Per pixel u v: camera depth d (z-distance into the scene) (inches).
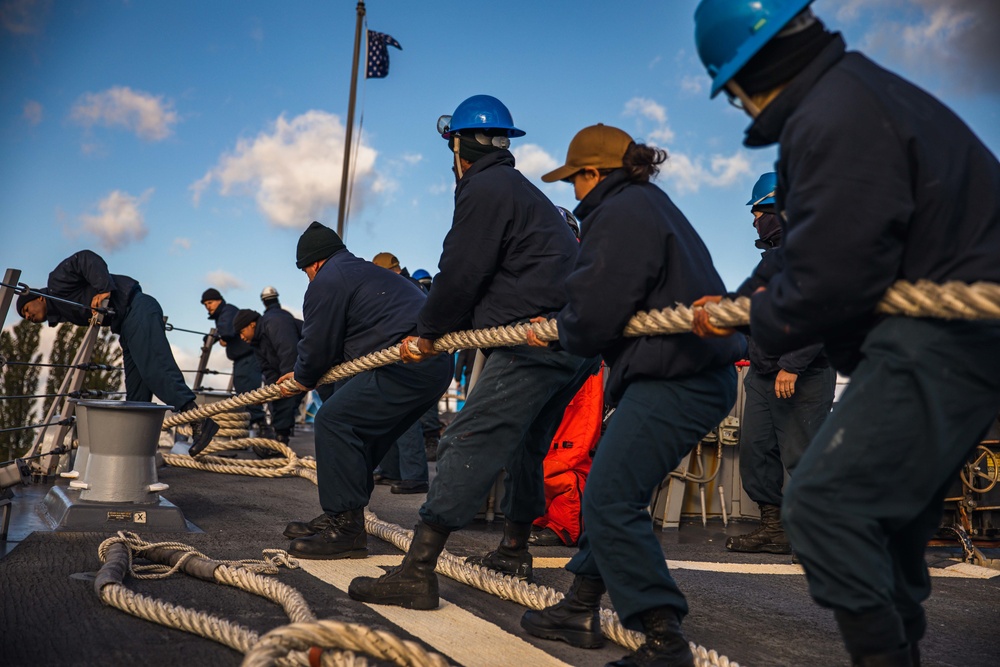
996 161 78.7
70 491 201.0
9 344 1258.0
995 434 215.5
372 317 177.2
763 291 86.7
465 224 145.0
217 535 189.6
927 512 85.5
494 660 112.7
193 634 116.1
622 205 112.1
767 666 117.6
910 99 76.7
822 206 74.2
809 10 81.9
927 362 73.8
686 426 111.2
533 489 162.6
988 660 125.5
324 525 188.5
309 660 96.7
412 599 135.9
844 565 75.9
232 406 263.4
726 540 226.8
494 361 143.2
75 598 131.2
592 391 207.3
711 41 84.4
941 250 74.5
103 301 288.5
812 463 77.6
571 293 112.1
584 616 123.0
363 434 172.4
